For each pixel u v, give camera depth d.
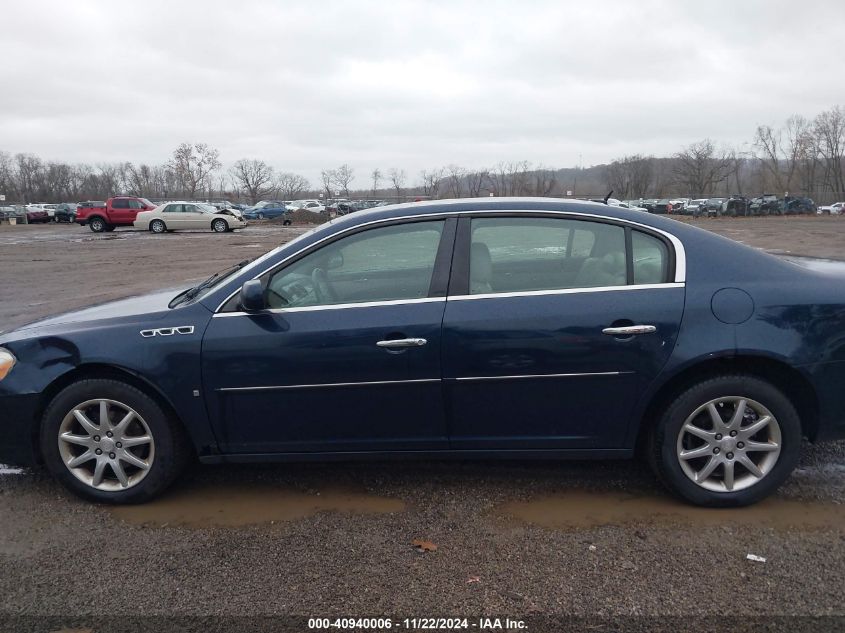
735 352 3.05
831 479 3.52
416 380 3.18
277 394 3.24
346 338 3.17
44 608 2.55
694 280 3.16
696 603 2.50
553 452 3.31
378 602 2.55
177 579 2.73
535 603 2.52
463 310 3.17
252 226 41.12
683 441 3.21
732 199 49.88
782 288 3.14
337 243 3.36
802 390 3.17
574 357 3.12
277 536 3.07
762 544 2.90
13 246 22.92
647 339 3.09
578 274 3.29
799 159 74.81
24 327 3.71
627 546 2.91
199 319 3.29
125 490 3.38
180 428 3.41
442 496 3.43
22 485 3.67
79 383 3.34
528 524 3.12
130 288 11.50
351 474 3.73
